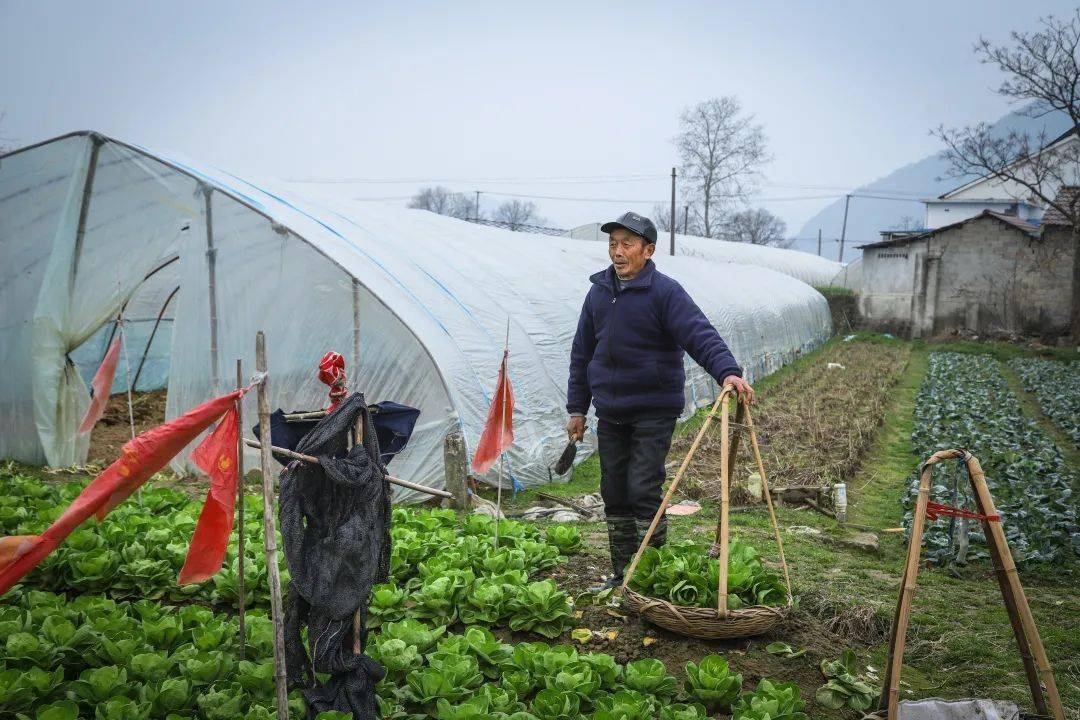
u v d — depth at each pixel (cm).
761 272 3247
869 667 498
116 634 471
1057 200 3359
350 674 375
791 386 2055
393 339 975
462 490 920
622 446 561
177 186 1030
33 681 408
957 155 3350
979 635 549
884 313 3522
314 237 998
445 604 537
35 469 1065
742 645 505
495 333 1109
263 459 345
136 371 1614
